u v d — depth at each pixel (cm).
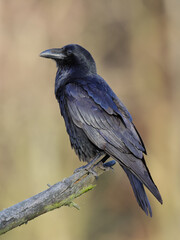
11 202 1759
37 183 1770
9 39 1814
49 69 1830
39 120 1802
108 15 2062
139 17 2141
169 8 2089
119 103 920
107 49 2094
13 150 1788
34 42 1834
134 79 2080
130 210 1977
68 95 920
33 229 1661
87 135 893
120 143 871
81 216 1780
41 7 1866
